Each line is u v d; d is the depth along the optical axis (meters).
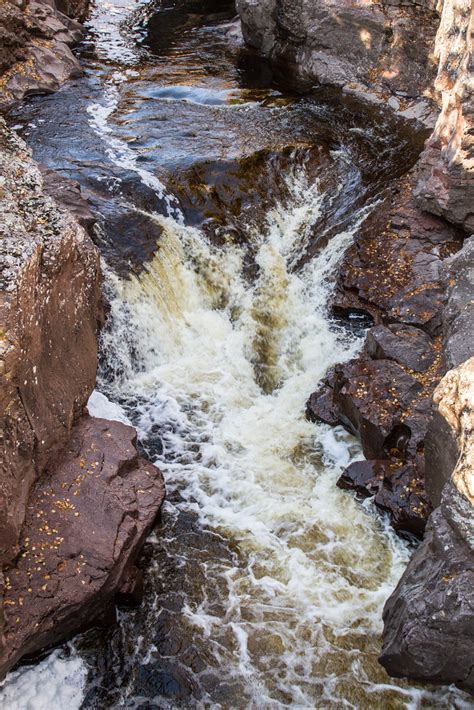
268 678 9.05
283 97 18.12
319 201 15.00
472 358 8.54
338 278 13.76
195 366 13.00
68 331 10.28
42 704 8.63
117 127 16.19
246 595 9.82
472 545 7.93
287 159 15.43
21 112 16.58
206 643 9.33
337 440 11.78
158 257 13.41
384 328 12.33
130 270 13.05
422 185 14.28
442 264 12.92
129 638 9.32
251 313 13.72
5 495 8.34
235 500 10.96
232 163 14.94
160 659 9.16
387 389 11.40
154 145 15.49
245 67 19.70
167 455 11.48
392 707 8.80
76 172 14.33
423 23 16.53
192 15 23.81
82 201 13.25
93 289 11.52
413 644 8.18
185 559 10.20
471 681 8.31
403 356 11.84
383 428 10.96
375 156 15.93
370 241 14.13
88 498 9.49
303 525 10.60
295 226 14.64
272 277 14.00
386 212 14.59
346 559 10.21
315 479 11.26
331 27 17.78
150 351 12.90
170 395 12.44
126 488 9.87
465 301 11.23
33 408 9.06
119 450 10.24
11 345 8.16
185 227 14.05
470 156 12.98
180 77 18.89
